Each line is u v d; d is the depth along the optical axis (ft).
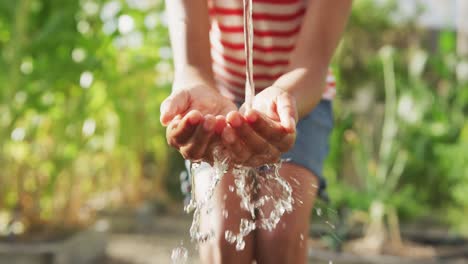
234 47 5.50
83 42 12.24
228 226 4.99
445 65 16.29
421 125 15.53
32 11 12.30
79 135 12.80
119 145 18.42
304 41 4.83
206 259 5.09
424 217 17.76
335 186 14.83
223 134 3.51
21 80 11.85
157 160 21.12
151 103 19.53
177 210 21.07
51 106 12.34
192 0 4.90
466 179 15.62
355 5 21.47
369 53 21.43
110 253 14.23
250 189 4.96
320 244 13.80
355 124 16.78
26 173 12.44
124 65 16.01
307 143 5.28
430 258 13.57
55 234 12.39
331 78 5.87
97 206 18.01
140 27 15.42
